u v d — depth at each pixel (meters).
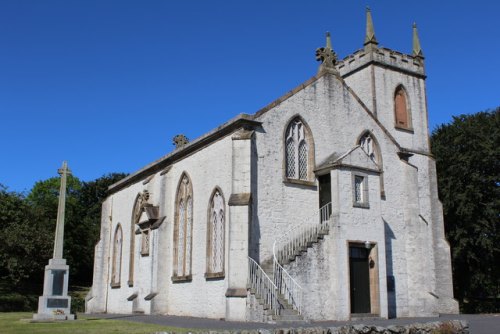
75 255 71.75
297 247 26.53
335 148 31.03
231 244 25.92
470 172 45.34
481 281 45.44
